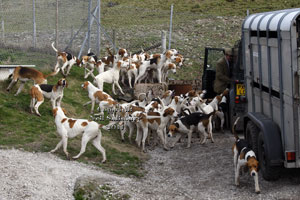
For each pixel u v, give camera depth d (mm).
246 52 9164
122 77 15797
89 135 9219
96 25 19953
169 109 10586
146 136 10562
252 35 8719
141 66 15141
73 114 12359
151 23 27344
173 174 8875
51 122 11328
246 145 7855
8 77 13039
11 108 11562
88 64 15773
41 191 7410
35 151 9336
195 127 10766
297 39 7090
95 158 9586
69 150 9750
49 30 19578
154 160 9906
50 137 10297
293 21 6727
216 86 12609
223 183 8094
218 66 12547
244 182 8039
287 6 29531
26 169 8070
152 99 13023
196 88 16141
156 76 15438
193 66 20547
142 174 8883
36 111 11492
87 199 7375
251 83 8898
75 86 14688
